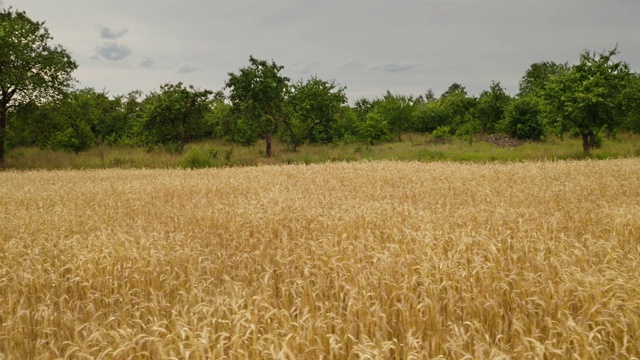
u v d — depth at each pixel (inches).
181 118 1708.9
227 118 1659.7
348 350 213.8
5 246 362.0
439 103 2672.2
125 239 380.2
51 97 1515.7
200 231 450.6
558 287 247.0
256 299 251.4
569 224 416.8
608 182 698.8
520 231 382.3
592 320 222.1
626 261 291.9
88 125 1953.7
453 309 240.7
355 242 347.3
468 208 496.7
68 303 283.9
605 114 1270.9
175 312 233.5
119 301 276.8
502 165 1030.4
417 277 273.1
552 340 199.2
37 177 1051.3
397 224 415.5
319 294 270.8
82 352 194.4
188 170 1162.0
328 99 1727.4
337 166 1106.7
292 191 707.4
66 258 331.0
